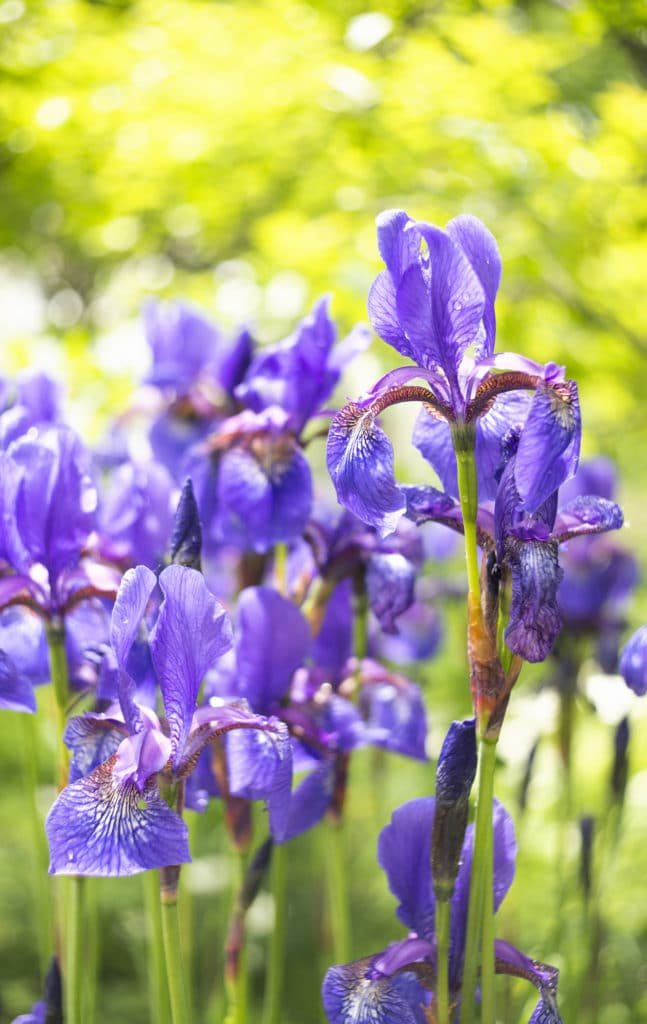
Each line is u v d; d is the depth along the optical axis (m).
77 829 0.67
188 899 0.91
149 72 1.42
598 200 1.31
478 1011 0.92
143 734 0.68
